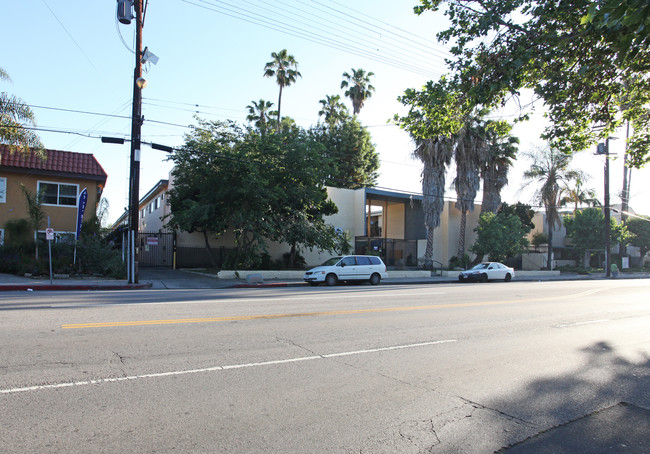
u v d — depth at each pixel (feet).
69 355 20.56
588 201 142.92
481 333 29.81
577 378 20.29
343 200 117.08
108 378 17.71
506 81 29.94
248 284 71.92
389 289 63.62
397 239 125.90
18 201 79.05
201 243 98.84
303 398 16.51
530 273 125.18
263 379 18.43
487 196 126.11
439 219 113.50
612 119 34.40
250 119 154.81
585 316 39.45
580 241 139.64
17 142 65.57
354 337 26.89
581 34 26.73
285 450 12.47
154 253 102.06
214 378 18.29
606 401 17.51
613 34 23.27
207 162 83.15
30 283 58.85
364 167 169.48
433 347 25.16
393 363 21.58
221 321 30.27
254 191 77.82
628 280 107.65
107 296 45.50
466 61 33.06
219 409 15.16
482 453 12.88
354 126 167.53
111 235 99.96
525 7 29.71
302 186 88.17
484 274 97.86
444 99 33.30
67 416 14.08
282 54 151.33
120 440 12.64
